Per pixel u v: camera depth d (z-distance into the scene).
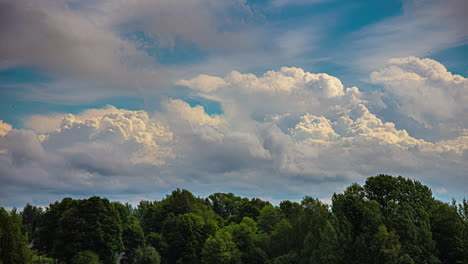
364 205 92.12
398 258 82.25
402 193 96.00
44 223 120.06
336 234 88.69
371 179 99.69
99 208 115.06
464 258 83.81
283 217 146.38
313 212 108.31
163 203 166.75
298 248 108.19
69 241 110.06
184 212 158.12
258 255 119.00
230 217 181.25
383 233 82.88
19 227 79.69
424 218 88.81
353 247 87.69
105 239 113.19
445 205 95.00
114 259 118.62
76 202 119.44
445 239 89.56
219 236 123.62
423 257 83.69
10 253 75.50
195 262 129.25
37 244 119.19
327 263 86.81
